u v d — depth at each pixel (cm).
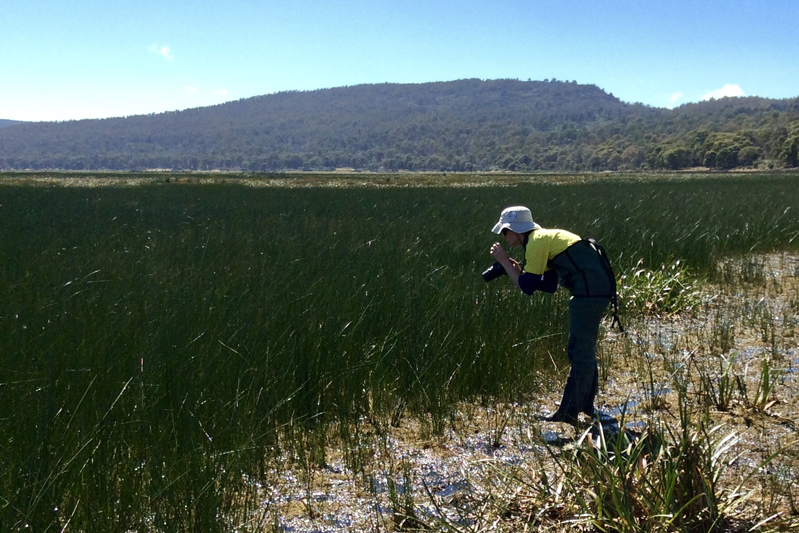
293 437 475
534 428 471
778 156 15838
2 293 782
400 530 366
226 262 1037
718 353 680
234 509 369
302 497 405
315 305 694
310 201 2453
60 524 351
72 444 397
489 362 586
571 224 1485
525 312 739
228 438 437
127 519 356
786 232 1493
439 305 702
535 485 389
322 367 553
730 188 3422
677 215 1691
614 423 504
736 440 389
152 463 394
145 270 950
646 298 879
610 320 817
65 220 1706
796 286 1021
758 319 802
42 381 483
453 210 2002
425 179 6925
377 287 779
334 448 479
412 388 554
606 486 352
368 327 655
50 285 838
